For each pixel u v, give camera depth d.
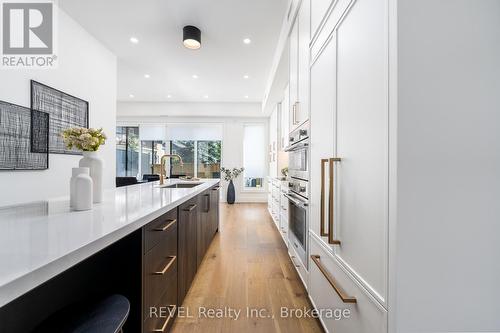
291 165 2.45
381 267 0.84
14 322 0.93
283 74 3.91
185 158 7.46
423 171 0.76
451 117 0.77
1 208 1.27
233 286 2.12
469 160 0.77
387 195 0.80
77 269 1.09
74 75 3.10
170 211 1.49
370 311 0.91
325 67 1.41
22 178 2.43
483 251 0.77
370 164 0.91
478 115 0.77
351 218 1.07
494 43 0.78
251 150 7.52
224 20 3.04
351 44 1.07
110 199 1.61
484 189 0.77
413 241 0.76
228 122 7.43
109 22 3.11
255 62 4.31
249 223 4.57
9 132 2.30
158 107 7.18
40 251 0.67
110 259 1.08
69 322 0.79
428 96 0.76
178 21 3.07
